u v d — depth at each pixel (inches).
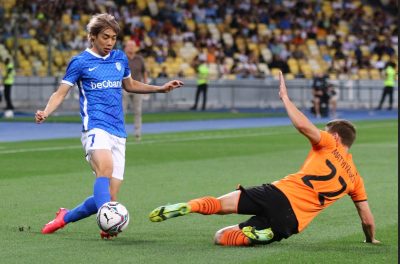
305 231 884.6
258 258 735.1
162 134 2464.3
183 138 2301.9
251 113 3811.5
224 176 1402.6
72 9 4114.2
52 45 3833.7
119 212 780.6
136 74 1994.3
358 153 1876.2
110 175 817.5
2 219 952.9
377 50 5032.0
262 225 775.1
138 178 1359.5
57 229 860.0
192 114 3668.8
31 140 2183.8
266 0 5098.4
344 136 786.8
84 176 1375.5
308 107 4158.5
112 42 831.7
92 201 837.2
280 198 759.7
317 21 5142.7
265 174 1441.9
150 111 3831.2
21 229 878.4
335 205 1071.6
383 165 1606.8
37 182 1293.1
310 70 4751.5
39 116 816.9
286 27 4995.1
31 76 3479.3
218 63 4387.3
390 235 868.6
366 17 5354.3
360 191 799.1
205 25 4739.2
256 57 4630.9
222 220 952.9
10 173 1409.9
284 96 771.4
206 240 827.4
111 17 834.8
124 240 825.5
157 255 748.0
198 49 4463.6
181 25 4643.2
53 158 1684.3
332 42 5036.9
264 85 4170.8
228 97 4077.3
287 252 765.3
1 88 3491.6
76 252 761.0
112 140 833.5
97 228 893.2
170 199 1131.9
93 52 836.6
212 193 1195.3
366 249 786.8
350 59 4916.3
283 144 2122.3
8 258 732.0
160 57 4220.0
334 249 785.6
